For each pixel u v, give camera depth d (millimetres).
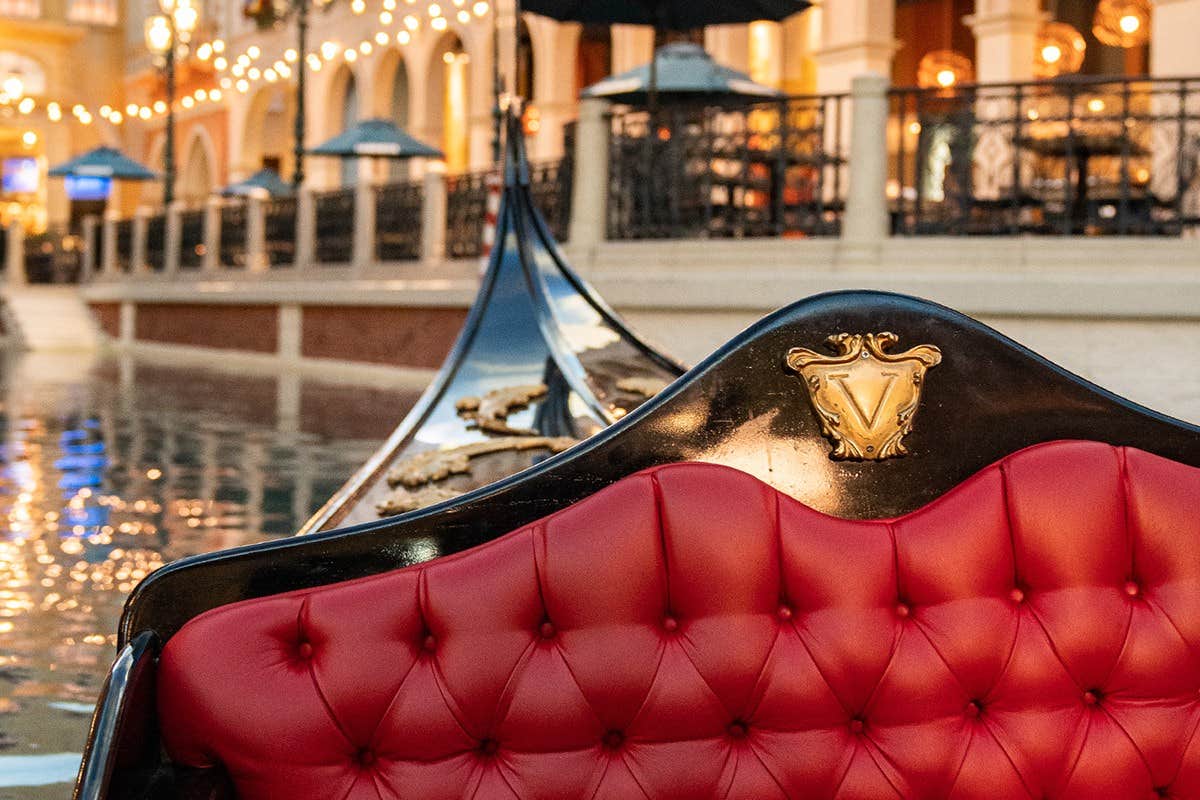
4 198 35000
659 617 1812
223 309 19703
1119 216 8336
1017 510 1872
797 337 1929
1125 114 8297
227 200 25875
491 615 1778
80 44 34375
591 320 3629
